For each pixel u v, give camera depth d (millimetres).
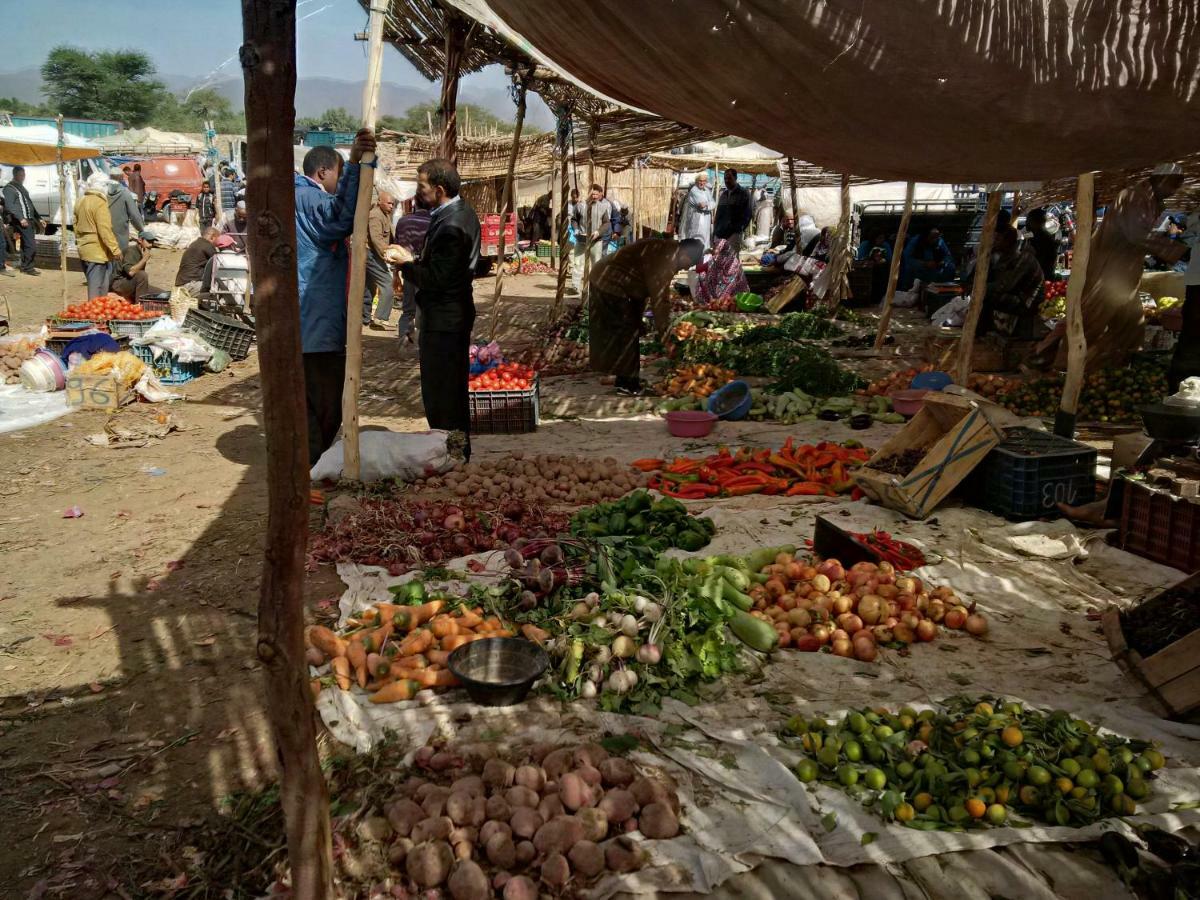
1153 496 5520
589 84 3789
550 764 3264
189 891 2912
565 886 2801
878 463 6637
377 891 2822
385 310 15219
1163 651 3865
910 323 15938
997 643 4438
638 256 10078
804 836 2992
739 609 4500
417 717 3672
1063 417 7672
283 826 3174
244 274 13453
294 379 2203
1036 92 3160
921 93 3182
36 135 19188
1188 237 9109
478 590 4629
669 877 2828
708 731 3574
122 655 4457
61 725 3855
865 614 4477
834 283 16422
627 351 10469
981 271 9164
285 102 2076
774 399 9648
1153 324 12500
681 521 5773
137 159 31547
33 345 11406
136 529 6191
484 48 9828
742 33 3021
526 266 25250
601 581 4523
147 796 3377
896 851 2951
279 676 2361
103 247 13555
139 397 10008
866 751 3396
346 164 6309
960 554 5551
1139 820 3084
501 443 8367
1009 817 3133
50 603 5039
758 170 27328
